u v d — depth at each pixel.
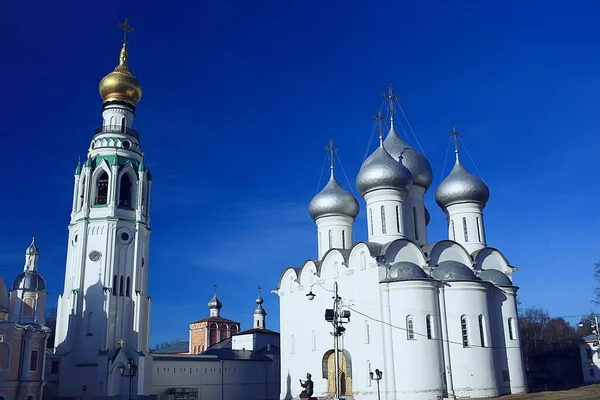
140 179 78.62
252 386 90.50
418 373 56.38
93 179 76.38
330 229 73.94
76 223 75.50
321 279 68.06
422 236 71.44
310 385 55.53
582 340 86.75
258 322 127.00
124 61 83.31
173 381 79.75
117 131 78.81
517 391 61.69
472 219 71.62
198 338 125.88
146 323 76.00
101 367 68.56
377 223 67.19
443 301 60.22
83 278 72.69
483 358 58.88
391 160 68.50
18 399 58.06
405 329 57.84
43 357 62.78
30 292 65.50
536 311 121.00
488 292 63.75
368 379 59.22
